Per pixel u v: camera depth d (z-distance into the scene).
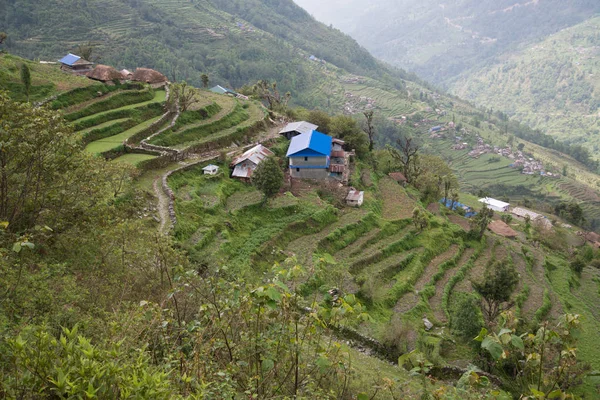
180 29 179.25
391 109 192.38
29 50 121.75
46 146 16.33
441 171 77.12
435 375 26.44
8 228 15.38
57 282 13.66
